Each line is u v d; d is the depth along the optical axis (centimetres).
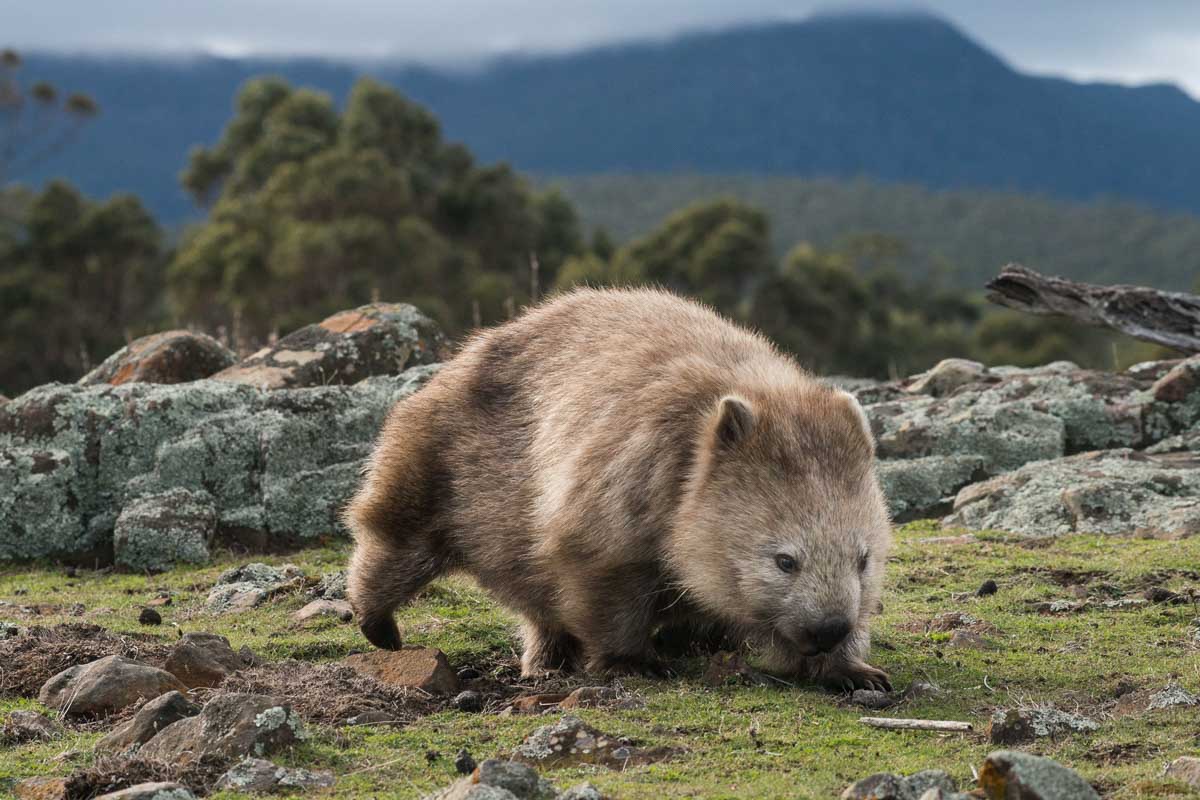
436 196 12375
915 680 1456
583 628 1523
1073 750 1173
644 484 1454
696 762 1159
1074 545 2045
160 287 12412
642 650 1530
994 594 1803
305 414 2416
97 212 12200
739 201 13575
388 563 1659
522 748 1177
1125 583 1806
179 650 1420
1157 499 2162
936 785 1009
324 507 2309
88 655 1479
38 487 2255
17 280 11269
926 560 1998
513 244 12675
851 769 1138
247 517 2278
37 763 1176
